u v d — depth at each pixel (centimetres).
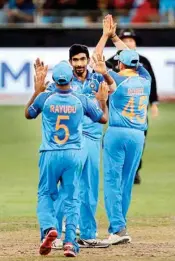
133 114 3162
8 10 6856
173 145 5831
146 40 6800
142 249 3055
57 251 2997
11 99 6800
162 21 6944
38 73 2912
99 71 3094
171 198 4172
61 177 2897
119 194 3166
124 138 3153
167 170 4962
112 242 3134
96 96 2933
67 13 6962
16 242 3180
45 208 2872
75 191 2884
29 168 5009
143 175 4806
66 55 6788
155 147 5750
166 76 6838
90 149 3095
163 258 2894
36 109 2903
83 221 3103
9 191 4341
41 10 6944
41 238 2877
